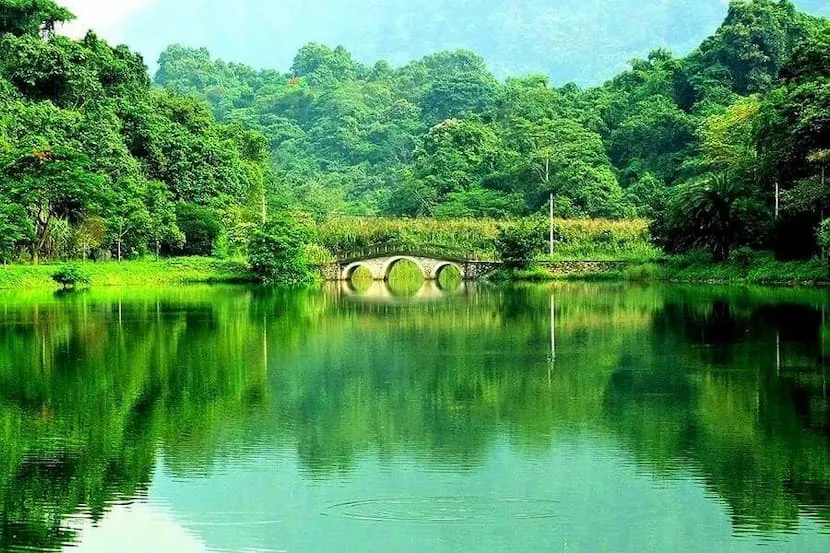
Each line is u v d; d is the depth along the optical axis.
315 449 33.53
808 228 87.31
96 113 120.12
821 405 38.47
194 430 36.09
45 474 30.92
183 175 127.69
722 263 96.31
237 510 27.69
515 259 107.38
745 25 172.75
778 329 58.12
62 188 99.00
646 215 129.75
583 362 49.06
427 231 125.19
